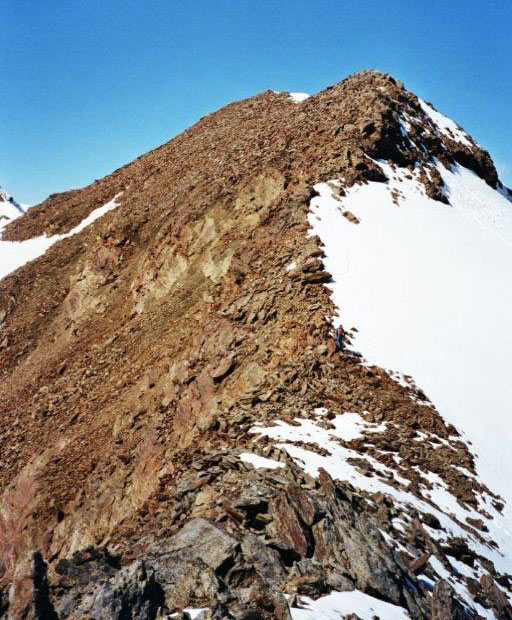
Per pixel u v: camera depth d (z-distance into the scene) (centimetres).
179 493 2044
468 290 4138
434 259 4431
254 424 2703
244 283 4328
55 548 3578
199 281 5181
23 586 1241
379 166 5497
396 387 3066
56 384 5562
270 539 1504
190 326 4538
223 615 1127
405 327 3606
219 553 1388
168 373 4181
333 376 3084
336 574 1412
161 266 5741
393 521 1831
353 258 4212
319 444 2370
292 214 4728
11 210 14338
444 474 2462
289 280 3994
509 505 2448
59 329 6650
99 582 1452
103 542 2297
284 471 1853
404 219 4888
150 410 4038
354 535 1538
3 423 5616
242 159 6431
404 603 1402
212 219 5588
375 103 6131
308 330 3444
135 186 9319
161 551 1431
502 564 1978
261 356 3469
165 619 1158
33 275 8275
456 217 5391
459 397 3139
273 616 1187
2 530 4328
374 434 2620
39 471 4297
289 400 2931
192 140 9556
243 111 9769
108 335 5766
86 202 10325
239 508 1639
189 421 3541
